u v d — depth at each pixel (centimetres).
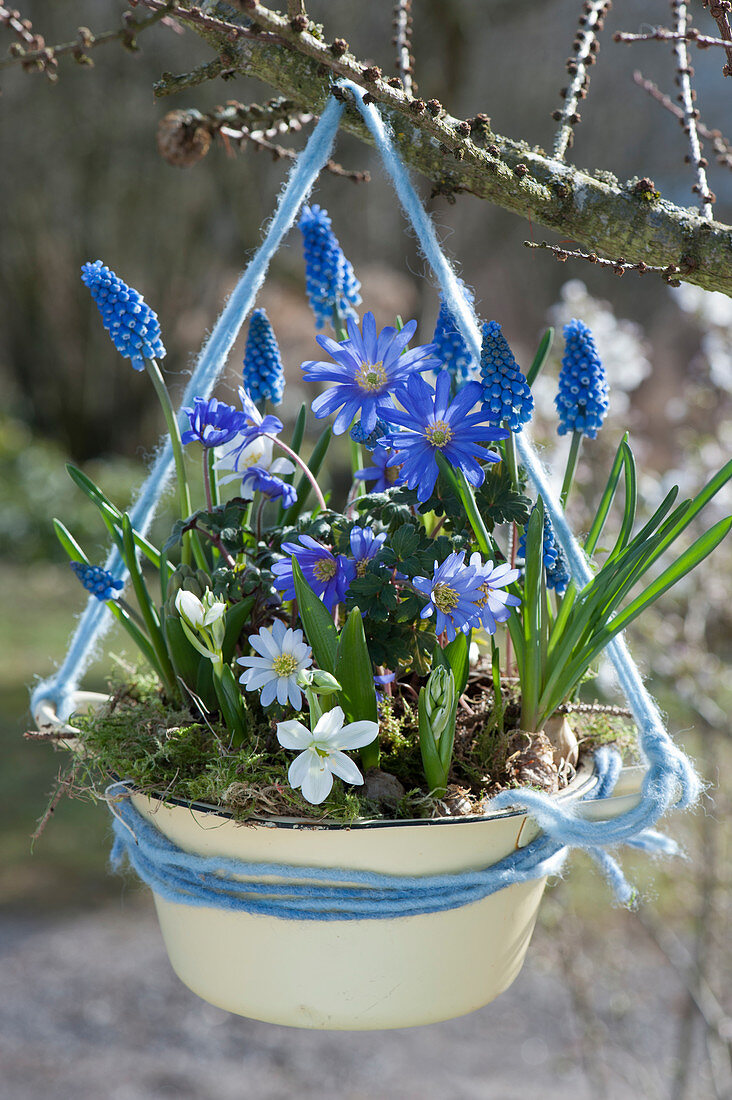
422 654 104
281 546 102
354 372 100
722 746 189
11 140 680
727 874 170
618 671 100
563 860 103
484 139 101
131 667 115
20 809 354
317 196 674
